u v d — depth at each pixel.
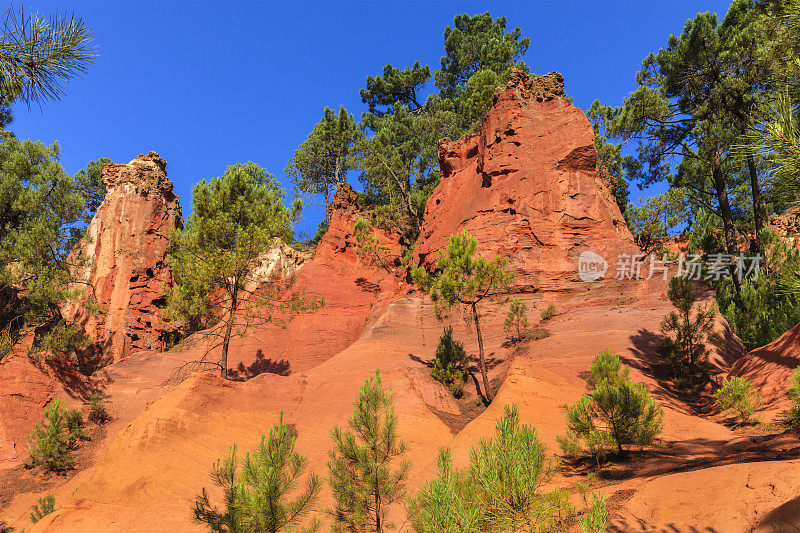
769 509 5.77
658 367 17.08
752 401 12.62
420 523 5.85
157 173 37.72
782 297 19.61
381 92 59.25
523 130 27.12
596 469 10.41
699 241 23.91
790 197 5.80
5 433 20.88
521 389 14.73
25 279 27.89
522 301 22.78
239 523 7.65
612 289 22.22
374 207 38.56
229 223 24.61
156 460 14.05
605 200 27.06
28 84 7.62
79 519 12.41
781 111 5.72
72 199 30.53
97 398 24.22
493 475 5.08
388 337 23.12
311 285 31.27
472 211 26.50
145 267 34.28
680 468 8.98
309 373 20.23
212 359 27.17
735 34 27.58
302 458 8.24
